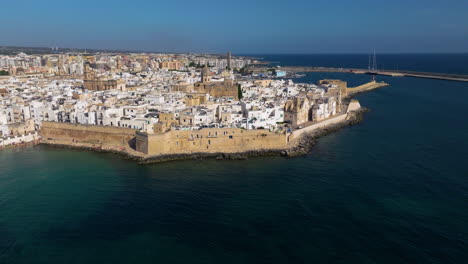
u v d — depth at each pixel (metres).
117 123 186.75
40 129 198.88
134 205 115.81
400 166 152.25
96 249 92.62
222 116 193.12
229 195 123.12
